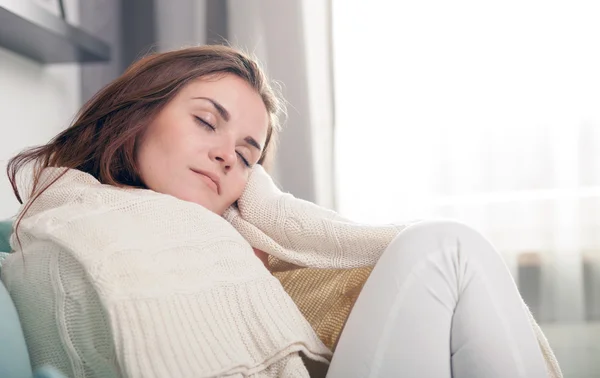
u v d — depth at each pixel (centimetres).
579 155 271
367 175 283
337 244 100
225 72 107
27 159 113
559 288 269
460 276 86
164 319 74
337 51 284
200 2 277
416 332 84
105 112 106
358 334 85
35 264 82
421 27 282
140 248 79
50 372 63
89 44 216
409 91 282
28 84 218
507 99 276
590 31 271
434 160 281
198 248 85
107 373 76
